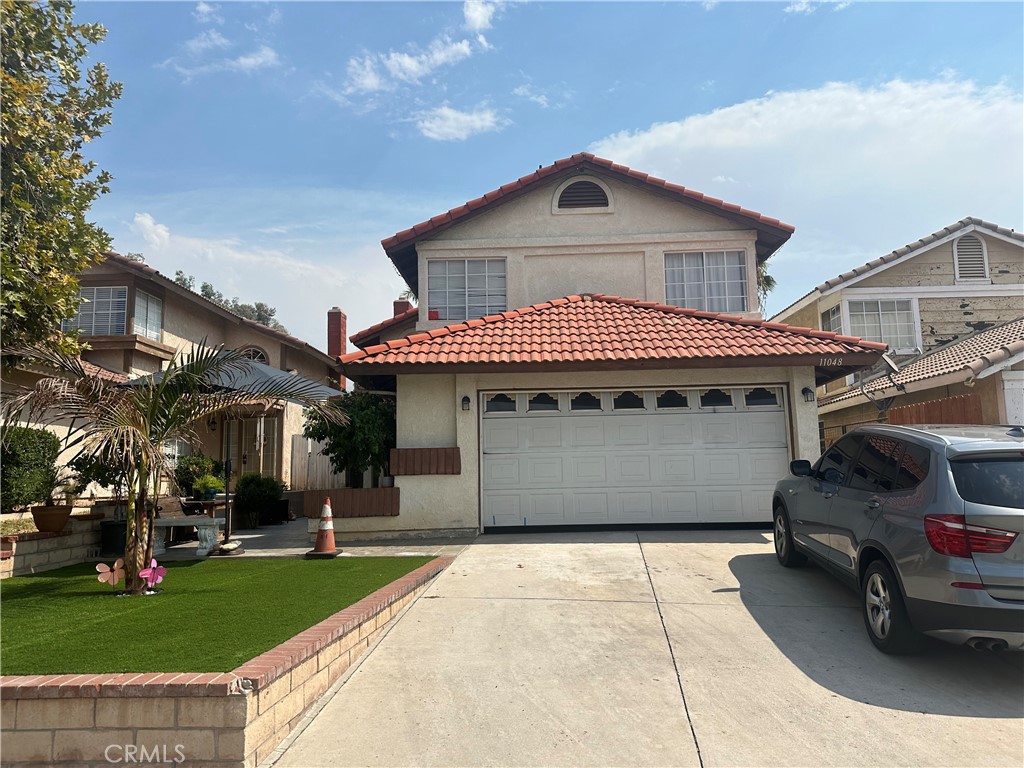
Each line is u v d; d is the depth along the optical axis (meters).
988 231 18.84
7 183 7.48
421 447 11.18
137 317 16.00
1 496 9.78
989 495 4.87
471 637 5.87
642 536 10.43
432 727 4.35
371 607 5.88
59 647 4.83
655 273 14.55
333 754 4.06
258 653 4.59
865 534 5.79
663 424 11.32
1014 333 14.22
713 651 5.53
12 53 7.53
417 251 14.82
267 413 11.44
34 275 7.65
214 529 9.95
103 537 10.14
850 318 18.91
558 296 14.62
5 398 6.84
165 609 6.09
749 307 14.27
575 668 5.20
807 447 10.93
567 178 14.88
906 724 4.36
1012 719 4.43
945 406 12.92
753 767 3.87
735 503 11.13
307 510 10.97
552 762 3.94
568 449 11.29
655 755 4.00
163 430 7.33
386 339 15.52
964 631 4.73
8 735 3.95
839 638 5.81
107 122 8.70
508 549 9.54
